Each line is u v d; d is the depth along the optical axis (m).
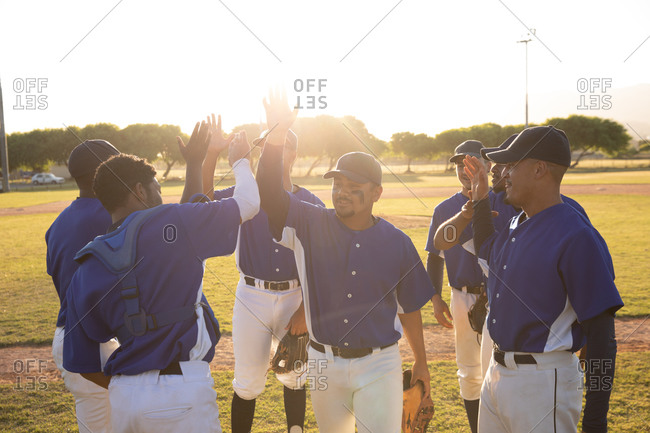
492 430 2.12
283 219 2.15
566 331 1.90
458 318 3.15
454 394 3.59
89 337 1.88
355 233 2.18
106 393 2.40
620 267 7.94
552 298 1.88
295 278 3.12
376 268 2.17
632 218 13.79
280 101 1.99
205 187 2.43
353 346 2.18
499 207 3.06
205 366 1.88
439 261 3.36
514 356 1.96
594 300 1.77
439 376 3.90
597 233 1.92
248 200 1.95
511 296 1.96
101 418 2.42
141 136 43.31
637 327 5.08
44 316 5.69
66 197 27.62
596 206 16.66
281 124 1.99
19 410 3.32
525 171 1.96
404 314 2.39
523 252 1.94
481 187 2.45
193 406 1.77
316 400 2.30
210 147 2.26
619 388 3.59
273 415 3.36
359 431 2.22
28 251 10.59
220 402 3.53
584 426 1.79
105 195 1.88
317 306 2.21
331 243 2.17
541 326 1.89
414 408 2.42
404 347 4.62
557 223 1.91
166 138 44.97
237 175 2.03
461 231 2.56
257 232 3.06
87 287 1.77
